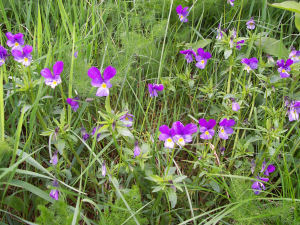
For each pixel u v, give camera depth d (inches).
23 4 18.5
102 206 11.6
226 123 11.8
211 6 19.7
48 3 16.5
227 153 14.5
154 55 17.2
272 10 20.1
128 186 12.7
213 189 12.8
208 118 14.9
